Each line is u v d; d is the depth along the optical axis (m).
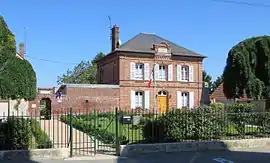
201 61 42.91
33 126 13.74
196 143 13.40
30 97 13.84
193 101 42.09
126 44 40.56
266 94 22.30
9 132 12.09
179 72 41.78
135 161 11.43
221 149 13.70
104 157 12.12
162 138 13.56
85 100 37.12
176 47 42.81
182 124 13.89
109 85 38.44
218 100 44.94
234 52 22.55
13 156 11.55
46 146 12.77
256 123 15.49
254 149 13.91
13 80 12.84
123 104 38.84
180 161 11.46
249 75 22.17
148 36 42.75
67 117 18.55
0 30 12.95
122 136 14.24
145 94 40.00
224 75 23.47
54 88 37.88
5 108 24.94
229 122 14.86
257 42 22.47
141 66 40.38
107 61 42.81
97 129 16.62
